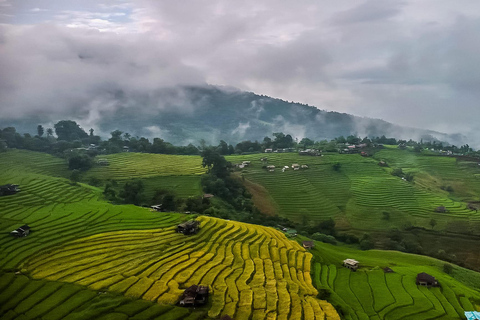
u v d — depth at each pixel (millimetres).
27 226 76750
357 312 62094
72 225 82500
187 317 52250
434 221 131750
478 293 76438
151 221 91125
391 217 142250
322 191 169125
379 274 82188
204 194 139500
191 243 80688
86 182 154000
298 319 55031
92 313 50469
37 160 181875
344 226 136125
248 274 69000
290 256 83625
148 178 161375
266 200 156250
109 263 67062
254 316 54500
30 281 58281
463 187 183875
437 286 76688
